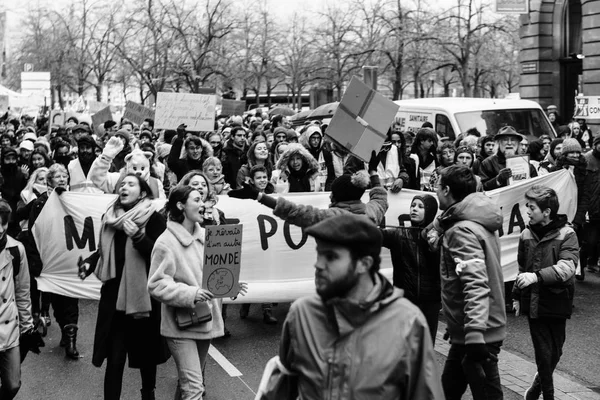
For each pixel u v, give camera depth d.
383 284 3.31
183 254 5.74
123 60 36.94
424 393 3.27
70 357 8.28
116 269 6.13
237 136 12.92
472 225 5.40
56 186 8.72
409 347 3.25
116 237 6.15
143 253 6.07
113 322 6.15
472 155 11.03
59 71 40.59
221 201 8.86
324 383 3.26
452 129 16.69
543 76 30.22
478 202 5.47
